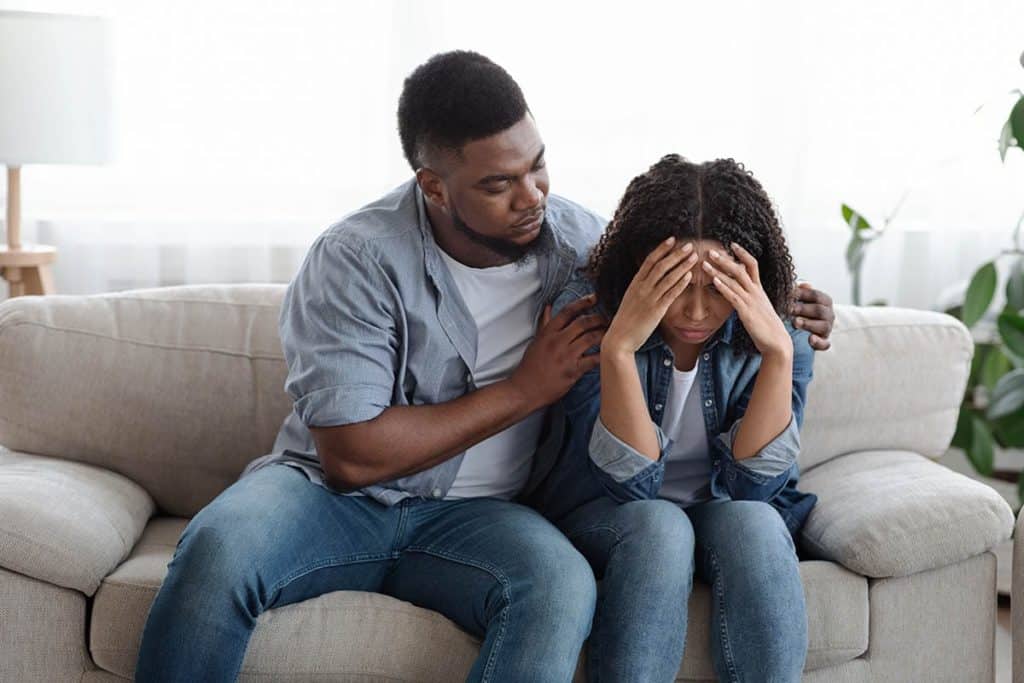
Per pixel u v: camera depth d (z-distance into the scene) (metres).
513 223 1.68
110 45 2.50
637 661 1.56
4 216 2.80
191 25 2.74
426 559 1.73
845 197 2.79
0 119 2.40
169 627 1.53
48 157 2.43
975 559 1.75
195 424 1.98
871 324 2.07
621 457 1.71
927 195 2.77
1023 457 2.81
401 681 1.61
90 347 1.97
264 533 1.61
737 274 1.65
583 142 2.78
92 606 1.66
